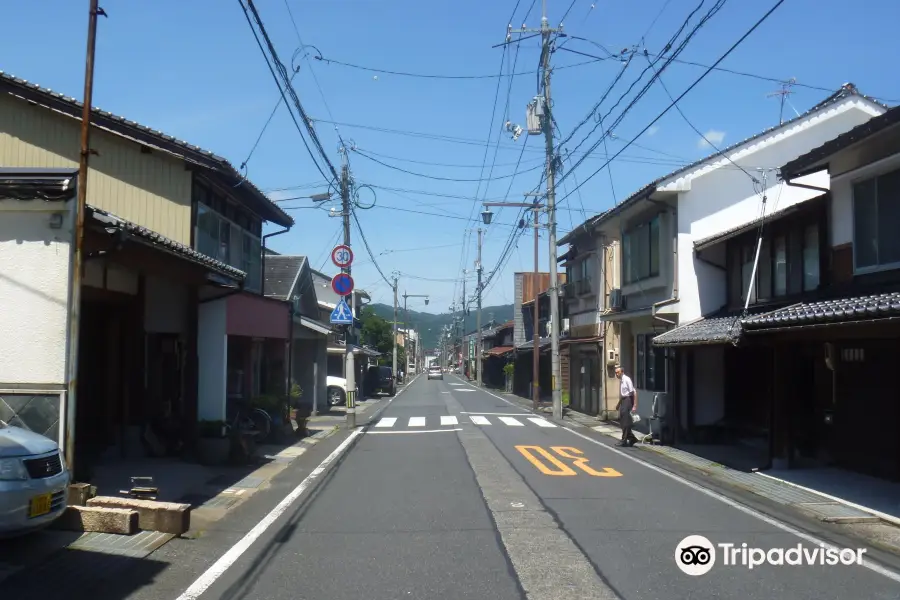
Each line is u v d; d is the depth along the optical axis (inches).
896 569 272.5
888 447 456.1
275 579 255.9
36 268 329.1
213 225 644.1
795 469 507.2
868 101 730.2
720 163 721.6
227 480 468.1
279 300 829.8
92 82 328.8
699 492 432.5
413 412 1141.7
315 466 539.8
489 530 329.7
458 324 4923.7
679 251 718.5
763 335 494.0
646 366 834.2
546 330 1608.0
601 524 342.6
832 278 518.3
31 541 289.6
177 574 260.7
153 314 535.8
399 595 237.8
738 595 238.4
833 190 521.0
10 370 325.7
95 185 565.6
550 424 925.2
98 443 503.5
